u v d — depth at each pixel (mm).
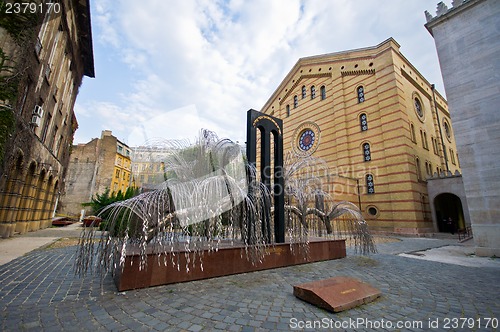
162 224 4770
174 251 4855
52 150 18797
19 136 11273
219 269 5504
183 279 4977
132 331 2938
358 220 8727
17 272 5609
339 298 3908
